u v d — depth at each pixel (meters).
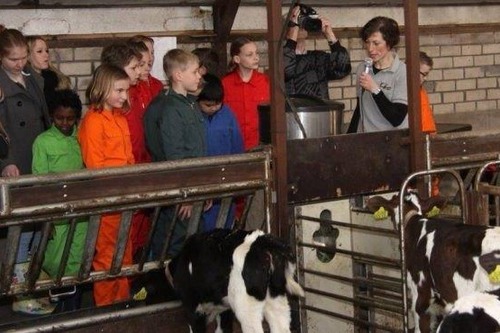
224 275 4.55
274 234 5.05
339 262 5.57
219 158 4.80
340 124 5.57
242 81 6.29
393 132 5.51
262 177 4.98
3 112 5.34
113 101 5.05
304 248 5.43
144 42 5.95
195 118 5.27
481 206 5.33
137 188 4.55
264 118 5.45
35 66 5.77
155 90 6.13
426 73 6.92
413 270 5.08
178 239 5.29
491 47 8.88
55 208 4.30
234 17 6.93
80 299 5.47
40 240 4.43
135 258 5.58
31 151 5.46
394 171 5.54
